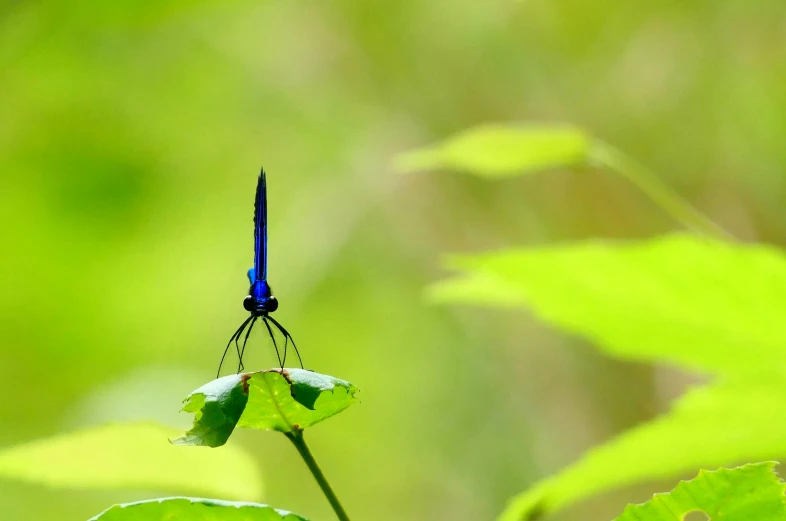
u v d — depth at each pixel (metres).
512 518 1.14
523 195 2.57
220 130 2.67
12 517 2.73
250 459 1.14
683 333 1.15
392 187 2.74
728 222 2.29
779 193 2.23
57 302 2.67
